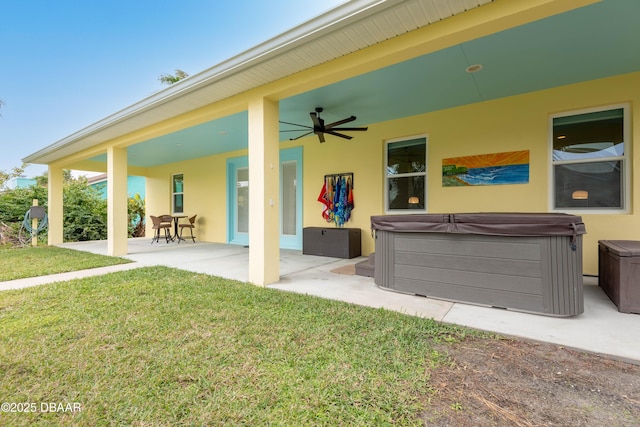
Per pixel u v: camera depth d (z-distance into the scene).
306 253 6.75
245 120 5.75
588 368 1.99
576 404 1.65
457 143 5.21
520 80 4.20
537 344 2.30
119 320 2.79
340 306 3.12
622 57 3.58
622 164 4.13
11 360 2.09
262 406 1.64
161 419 1.55
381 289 3.79
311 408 1.61
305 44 3.05
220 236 9.30
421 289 3.44
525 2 2.34
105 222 11.34
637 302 2.81
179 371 1.96
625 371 1.96
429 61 3.64
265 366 2.01
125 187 6.84
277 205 4.24
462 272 3.20
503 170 4.84
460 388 1.79
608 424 1.51
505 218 2.93
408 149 5.86
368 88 4.42
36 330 2.57
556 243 2.75
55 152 7.65
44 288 3.87
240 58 3.44
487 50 3.40
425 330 2.52
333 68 3.34
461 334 2.45
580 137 4.36
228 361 2.08
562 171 4.50
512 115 4.75
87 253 7.12
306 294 3.58
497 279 3.01
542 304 2.80
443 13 2.59
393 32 2.86
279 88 3.81
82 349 2.25
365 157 6.31
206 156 9.60
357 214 6.46
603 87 4.14
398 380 1.85
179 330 2.57
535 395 1.73
